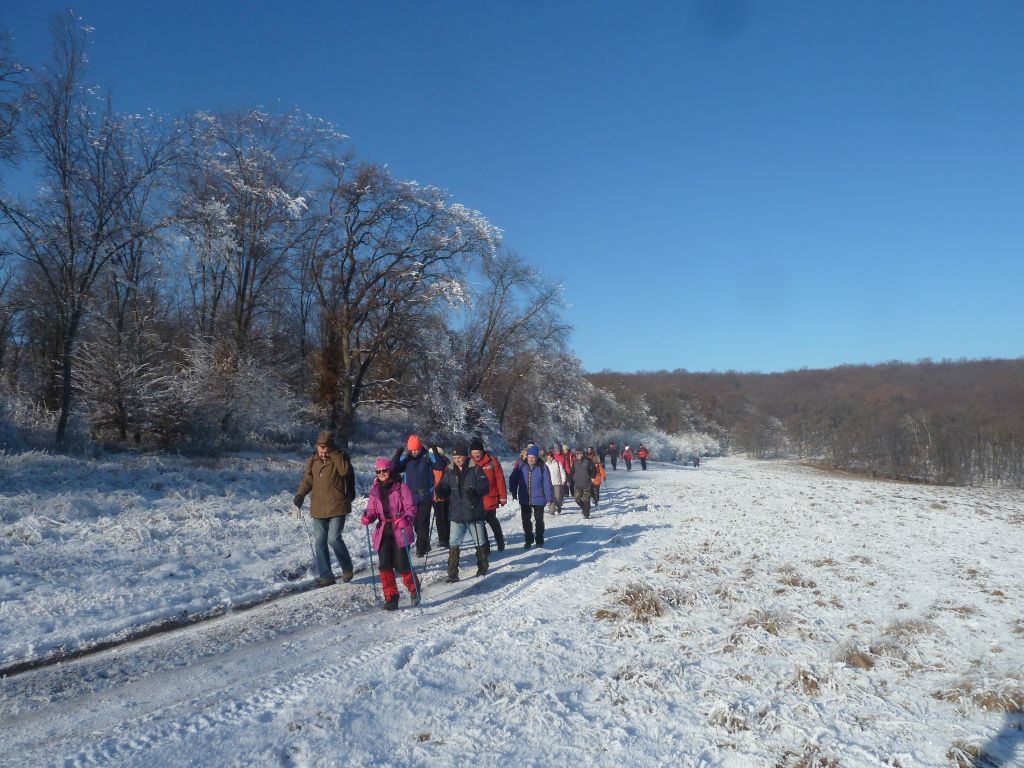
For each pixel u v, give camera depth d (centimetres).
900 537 1254
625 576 860
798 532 1286
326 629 672
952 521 1557
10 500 1138
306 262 2769
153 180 1902
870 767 381
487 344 4109
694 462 6656
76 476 1407
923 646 599
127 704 483
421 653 558
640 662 543
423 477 1032
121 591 762
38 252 1728
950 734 425
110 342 2008
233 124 2409
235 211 2403
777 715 447
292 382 2994
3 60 1514
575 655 561
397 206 2788
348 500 873
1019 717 452
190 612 725
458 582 886
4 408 1739
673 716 446
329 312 2895
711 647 588
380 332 2902
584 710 453
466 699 464
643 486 2706
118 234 1848
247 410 2323
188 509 1264
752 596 767
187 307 2531
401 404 3428
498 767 374
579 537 1252
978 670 536
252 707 455
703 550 1065
